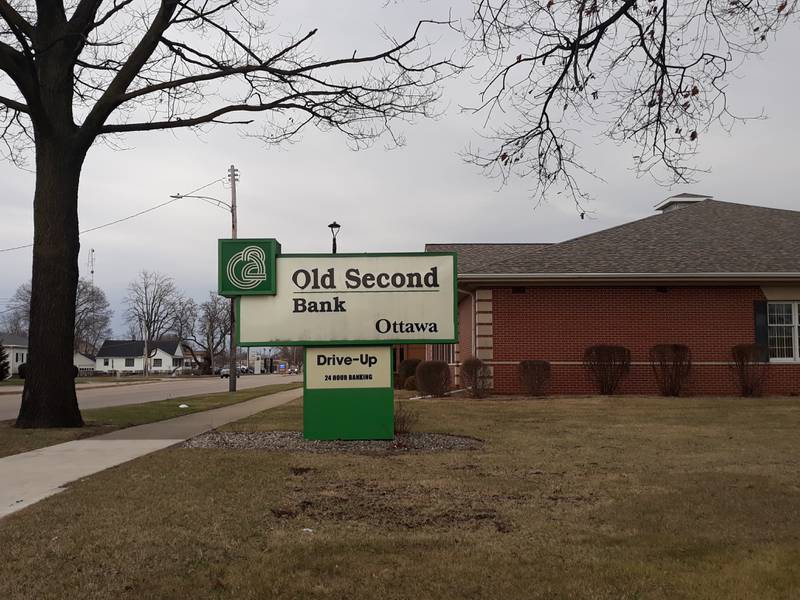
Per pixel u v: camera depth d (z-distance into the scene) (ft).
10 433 43.04
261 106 49.57
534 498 24.36
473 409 54.70
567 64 21.42
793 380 67.62
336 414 39.27
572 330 68.08
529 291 68.44
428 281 39.45
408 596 15.01
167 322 414.41
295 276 39.34
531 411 53.16
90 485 26.45
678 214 82.74
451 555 17.80
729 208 84.38
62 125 47.19
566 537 19.53
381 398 39.27
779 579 15.90
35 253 46.98
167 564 16.92
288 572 16.47
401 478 27.89
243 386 153.07
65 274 47.26
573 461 31.81
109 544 18.44
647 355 67.92
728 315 68.08
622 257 70.79
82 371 382.63
